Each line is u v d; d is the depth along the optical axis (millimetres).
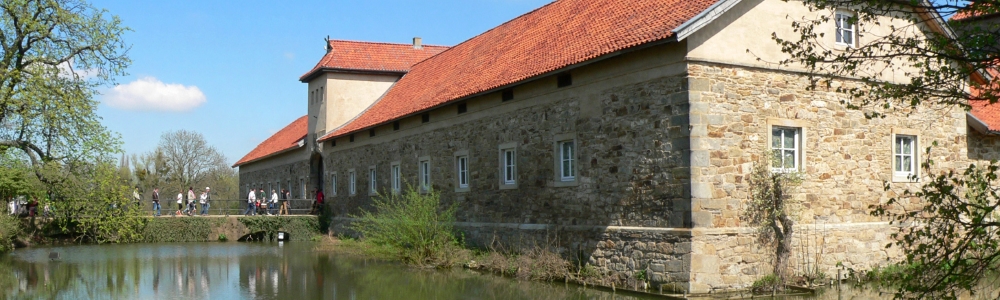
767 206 15805
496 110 21094
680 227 15156
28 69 27734
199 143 69500
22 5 27156
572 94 18141
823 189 16656
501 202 20812
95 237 32281
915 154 18234
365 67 33656
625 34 16812
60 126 28344
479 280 18172
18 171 28297
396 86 32906
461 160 23047
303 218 34406
